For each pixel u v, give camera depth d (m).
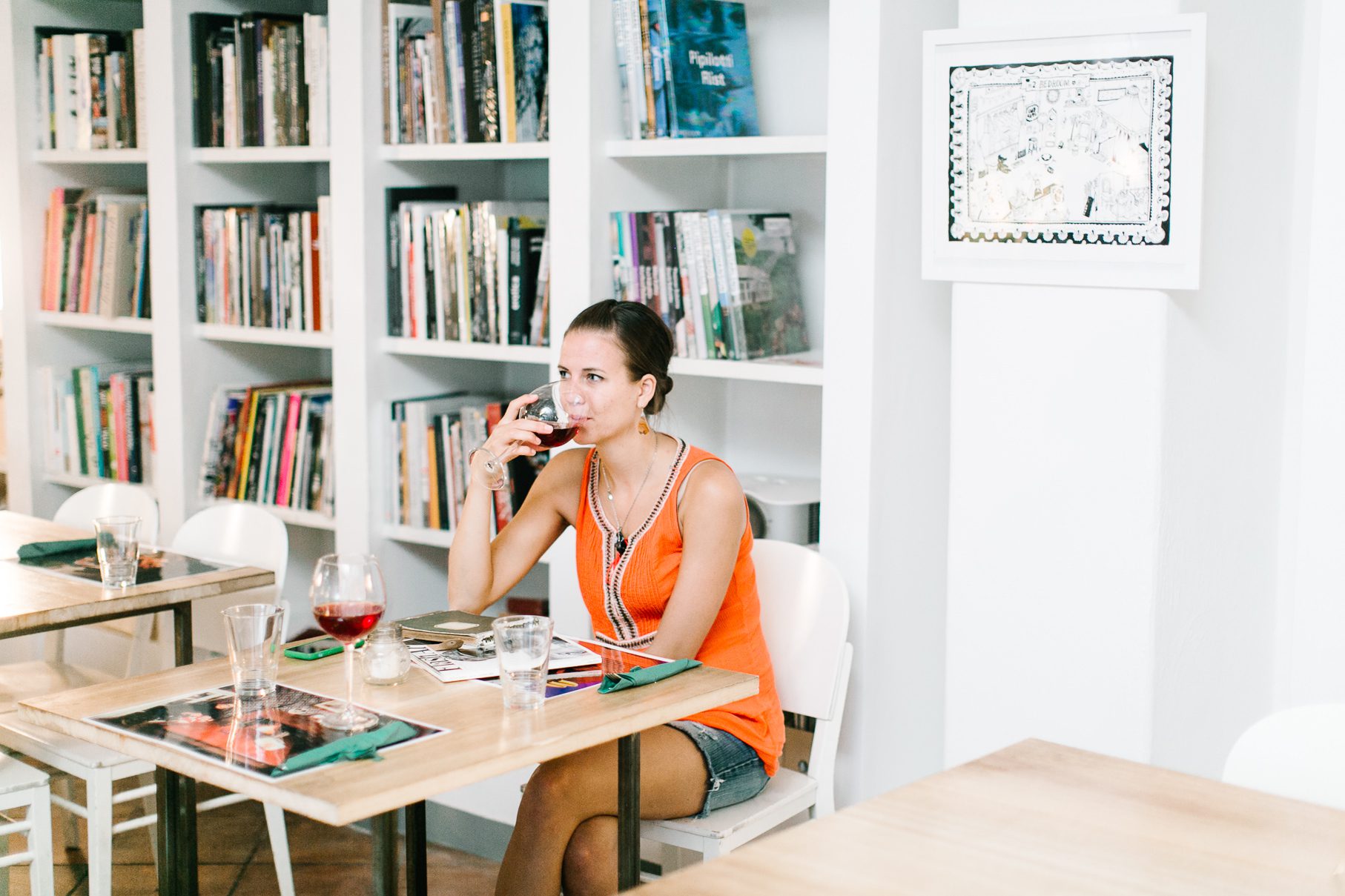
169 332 3.87
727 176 3.32
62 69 4.15
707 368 2.86
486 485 2.29
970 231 2.44
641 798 2.07
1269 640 2.62
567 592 3.07
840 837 1.37
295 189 4.12
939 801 1.47
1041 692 2.44
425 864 2.08
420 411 3.42
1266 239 2.47
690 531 2.22
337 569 1.80
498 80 3.14
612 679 1.85
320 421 3.65
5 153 4.27
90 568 2.73
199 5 3.82
